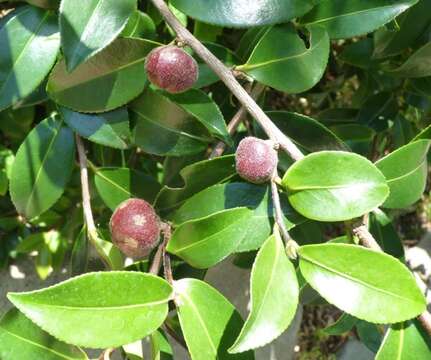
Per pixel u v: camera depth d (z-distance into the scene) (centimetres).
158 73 19
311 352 41
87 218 23
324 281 18
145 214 19
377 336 28
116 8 19
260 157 19
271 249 18
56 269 34
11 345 19
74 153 24
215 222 19
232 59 25
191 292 19
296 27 23
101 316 17
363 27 23
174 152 23
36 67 22
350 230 21
